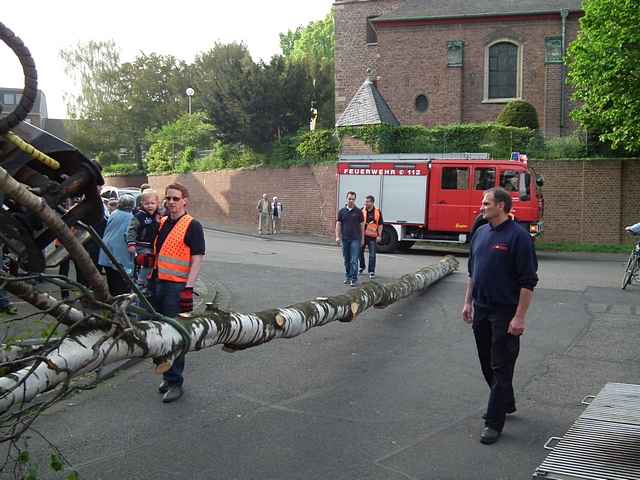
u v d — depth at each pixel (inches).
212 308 193.2
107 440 200.4
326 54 3125.0
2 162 126.3
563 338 345.1
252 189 1375.5
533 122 1163.3
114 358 144.0
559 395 250.4
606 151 1021.8
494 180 850.8
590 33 876.6
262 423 217.0
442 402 240.8
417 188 885.8
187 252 241.6
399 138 1133.1
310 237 1173.1
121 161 2365.9
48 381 128.9
